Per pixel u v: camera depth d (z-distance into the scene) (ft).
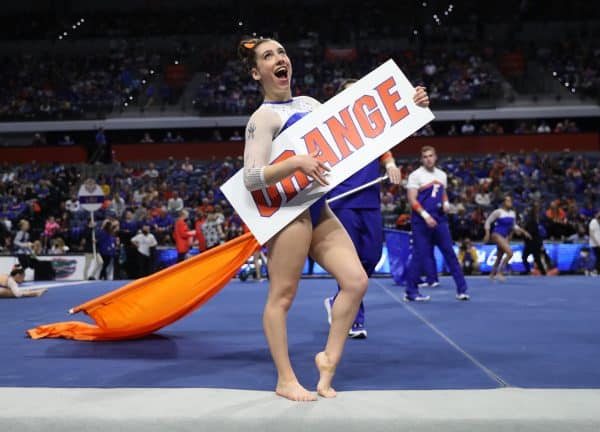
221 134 101.60
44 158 88.69
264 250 45.21
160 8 121.39
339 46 113.80
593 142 82.02
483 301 24.76
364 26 118.42
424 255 25.27
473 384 10.11
